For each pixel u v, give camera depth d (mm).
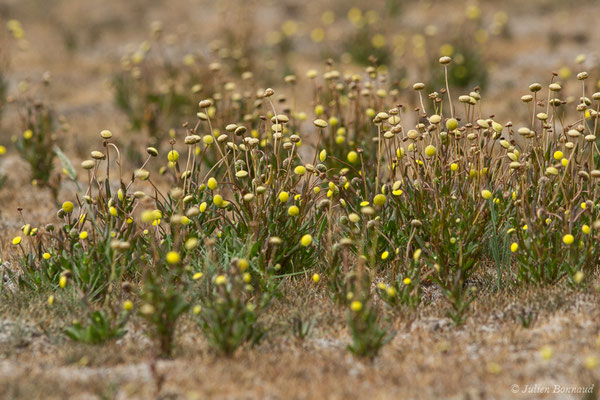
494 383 4746
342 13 22094
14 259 7234
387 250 6695
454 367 5004
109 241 6254
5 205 9469
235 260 5387
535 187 6625
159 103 12695
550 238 6289
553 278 6289
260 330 5602
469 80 14258
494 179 7066
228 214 7574
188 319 5777
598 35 18359
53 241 7316
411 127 11758
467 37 16234
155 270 6352
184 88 13109
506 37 18766
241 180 6934
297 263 6676
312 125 12312
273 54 18156
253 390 4754
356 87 8961
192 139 6289
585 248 6219
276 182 6766
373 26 18219
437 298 6348
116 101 13781
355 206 7020
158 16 22766
